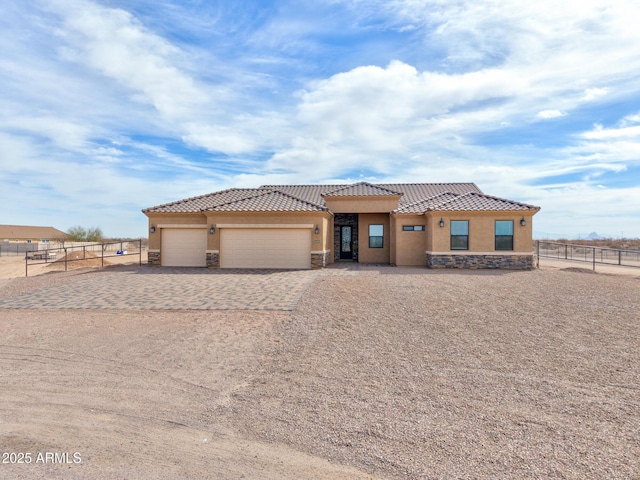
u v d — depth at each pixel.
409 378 6.82
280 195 24.42
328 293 13.82
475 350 8.21
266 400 6.06
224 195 26.52
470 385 6.48
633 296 13.23
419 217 23.94
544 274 19.12
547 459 4.32
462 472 4.12
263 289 15.00
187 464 4.35
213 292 14.64
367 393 6.24
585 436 4.81
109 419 5.46
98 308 12.44
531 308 11.65
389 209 24.92
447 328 9.77
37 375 7.15
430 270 21.19
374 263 25.80
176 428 5.21
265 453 4.58
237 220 22.20
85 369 7.46
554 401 5.82
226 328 10.09
